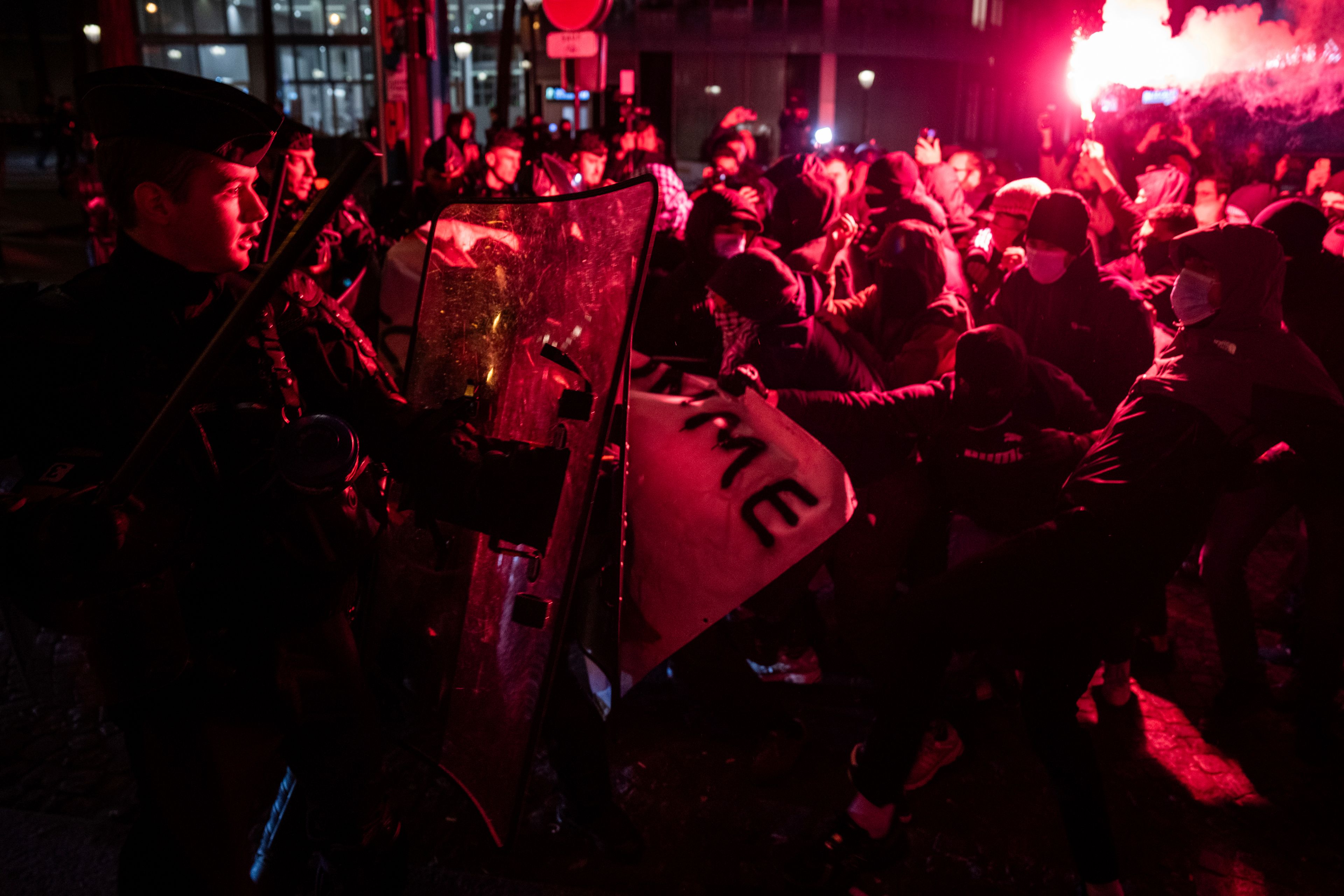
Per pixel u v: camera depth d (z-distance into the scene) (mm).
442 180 4977
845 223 4180
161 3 26422
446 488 1580
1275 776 2857
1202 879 2457
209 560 1454
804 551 2291
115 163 1363
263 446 1448
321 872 1870
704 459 2326
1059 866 2486
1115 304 3074
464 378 1972
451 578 1898
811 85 27406
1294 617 3648
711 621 2328
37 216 15016
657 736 2986
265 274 1272
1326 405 2096
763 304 2768
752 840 2547
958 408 2670
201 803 1481
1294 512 4973
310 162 3602
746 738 2969
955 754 2760
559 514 1732
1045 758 2246
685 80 27625
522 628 1737
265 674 1522
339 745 1616
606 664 2242
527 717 1698
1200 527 2191
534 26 15883
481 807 1782
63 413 1351
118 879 1517
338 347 1590
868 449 2877
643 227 1655
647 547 2342
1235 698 3064
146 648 1350
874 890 2391
